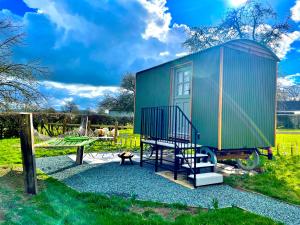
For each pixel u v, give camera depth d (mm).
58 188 4707
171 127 7707
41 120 13367
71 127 14125
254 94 6555
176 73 7812
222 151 6277
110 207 3711
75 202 3893
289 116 26594
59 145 6160
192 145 6207
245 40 6281
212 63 6195
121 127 14586
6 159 7762
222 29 16594
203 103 6430
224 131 5980
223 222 3191
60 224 3021
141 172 6520
